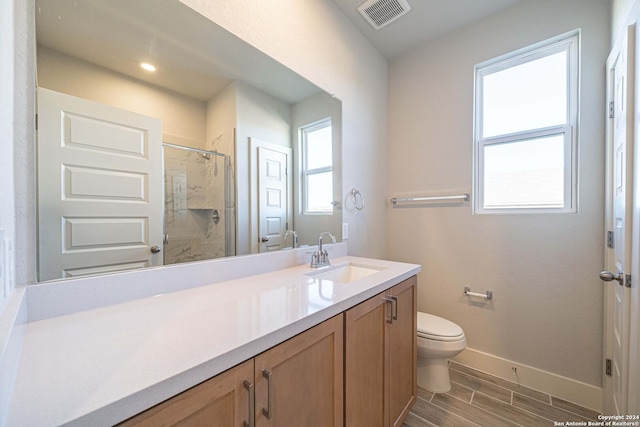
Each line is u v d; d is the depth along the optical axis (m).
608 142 1.42
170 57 1.07
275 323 0.72
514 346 1.80
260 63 1.38
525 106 1.84
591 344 1.54
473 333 1.96
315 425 0.82
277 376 0.70
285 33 1.48
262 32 1.37
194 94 1.15
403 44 2.21
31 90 0.73
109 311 0.80
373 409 1.11
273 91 1.46
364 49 2.12
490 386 1.74
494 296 1.88
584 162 1.57
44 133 0.76
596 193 1.53
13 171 0.68
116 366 0.51
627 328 1.02
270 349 0.67
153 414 0.46
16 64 0.70
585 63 1.56
